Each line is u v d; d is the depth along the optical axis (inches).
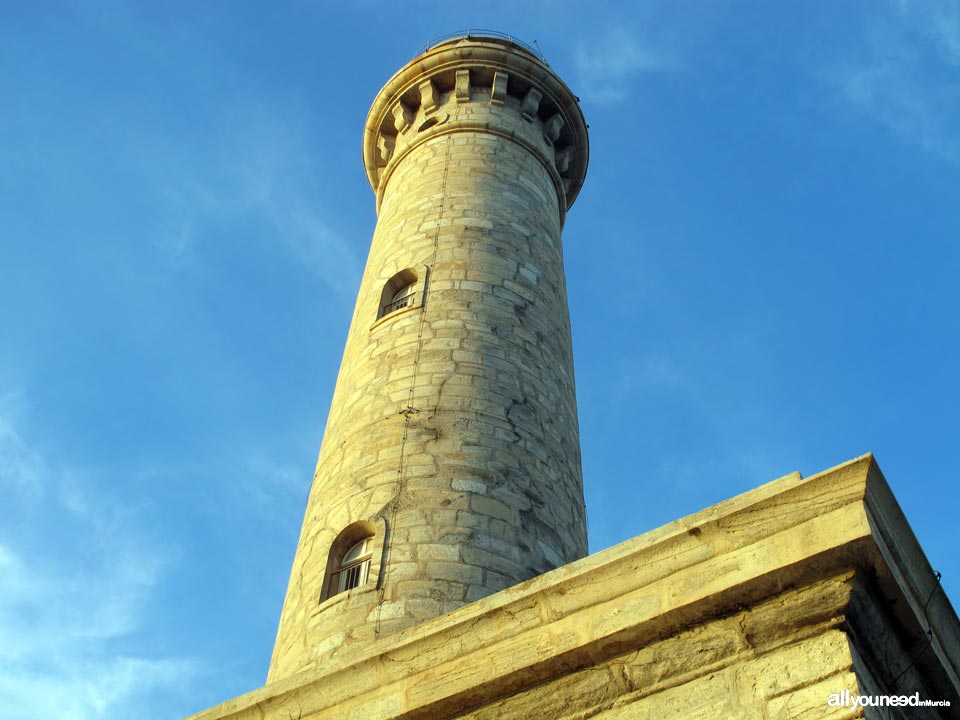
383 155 1084.5
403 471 646.5
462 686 384.2
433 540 601.0
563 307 859.4
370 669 405.7
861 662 346.0
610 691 368.8
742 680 351.3
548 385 756.0
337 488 661.9
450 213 885.2
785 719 335.3
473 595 574.9
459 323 764.0
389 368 733.9
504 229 877.8
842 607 346.9
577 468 732.7
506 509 635.5
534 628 386.3
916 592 365.4
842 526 348.8
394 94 1086.4
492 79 1063.6
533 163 1005.2
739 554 364.5
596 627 374.3
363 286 874.1
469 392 705.6
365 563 612.1
